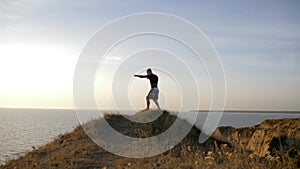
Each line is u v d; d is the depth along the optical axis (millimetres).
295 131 11945
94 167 11242
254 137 12812
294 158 9883
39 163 12023
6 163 13156
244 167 9219
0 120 110938
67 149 13656
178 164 10320
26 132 54719
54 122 96062
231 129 15469
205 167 9500
